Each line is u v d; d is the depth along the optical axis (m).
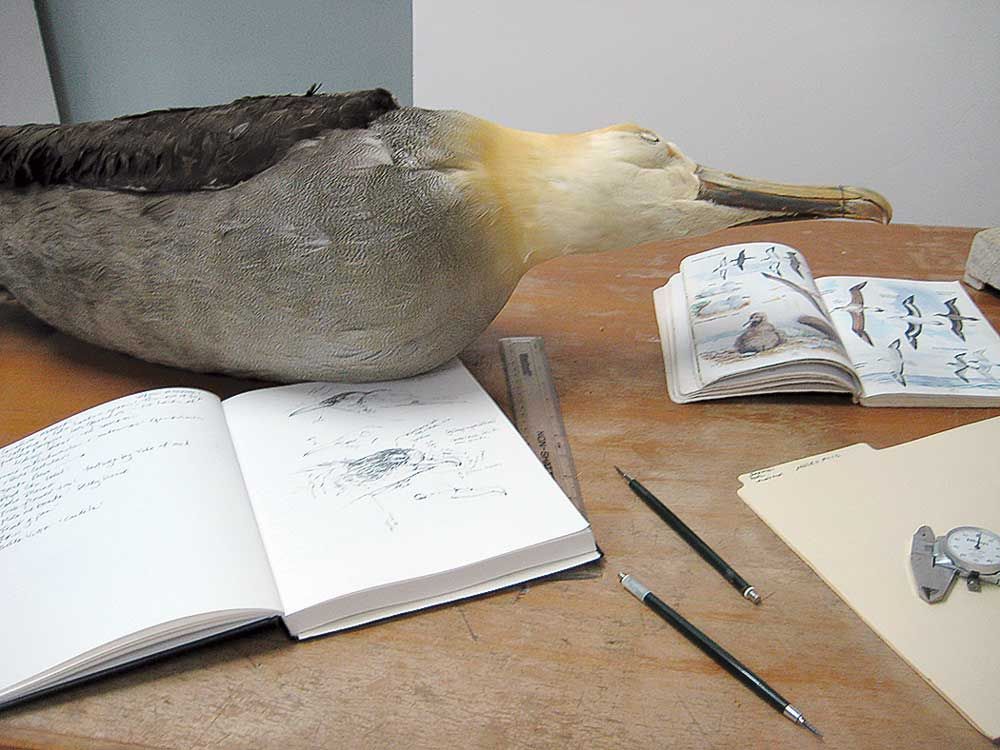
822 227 1.14
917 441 0.76
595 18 1.36
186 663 0.57
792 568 0.64
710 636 0.59
